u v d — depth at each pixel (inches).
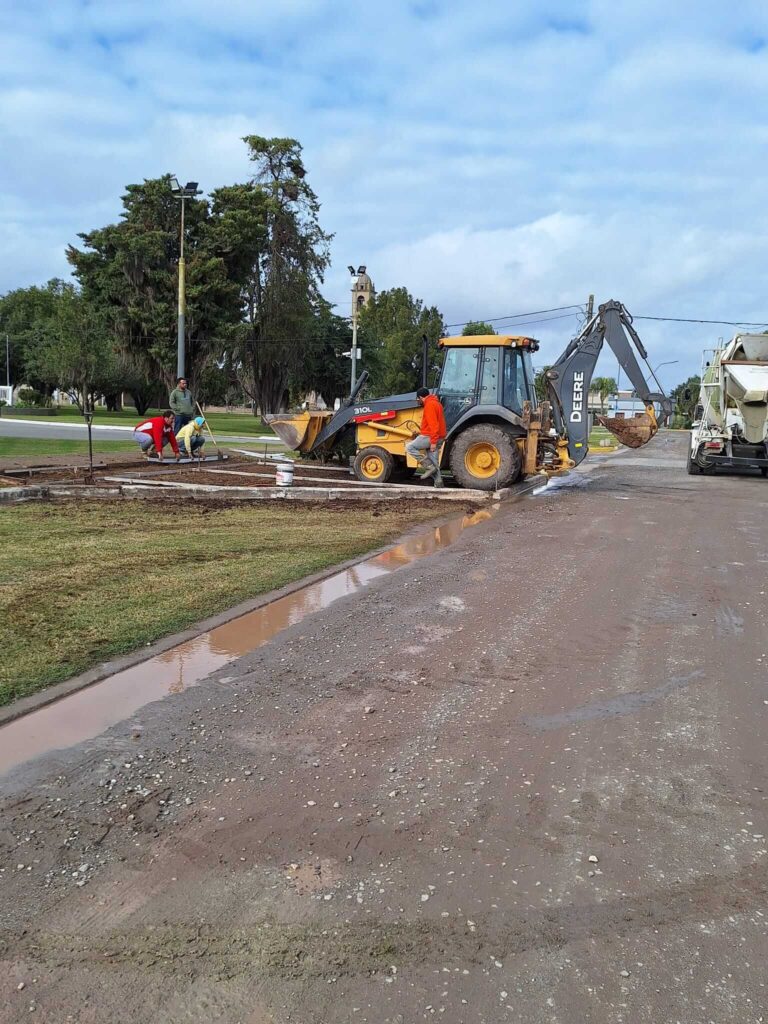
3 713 160.4
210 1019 86.0
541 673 192.4
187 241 1675.7
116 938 98.6
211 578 275.4
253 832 122.3
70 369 1820.9
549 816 127.2
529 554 338.3
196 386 1749.5
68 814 126.6
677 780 139.6
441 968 93.5
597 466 986.1
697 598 265.3
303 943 97.7
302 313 1897.1
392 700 174.6
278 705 170.7
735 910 104.6
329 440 673.0
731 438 810.2
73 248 1680.6
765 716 167.9
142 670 189.0
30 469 568.4
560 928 100.6
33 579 265.7
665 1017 86.3
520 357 582.2
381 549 344.5
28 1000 88.8
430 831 122.6
